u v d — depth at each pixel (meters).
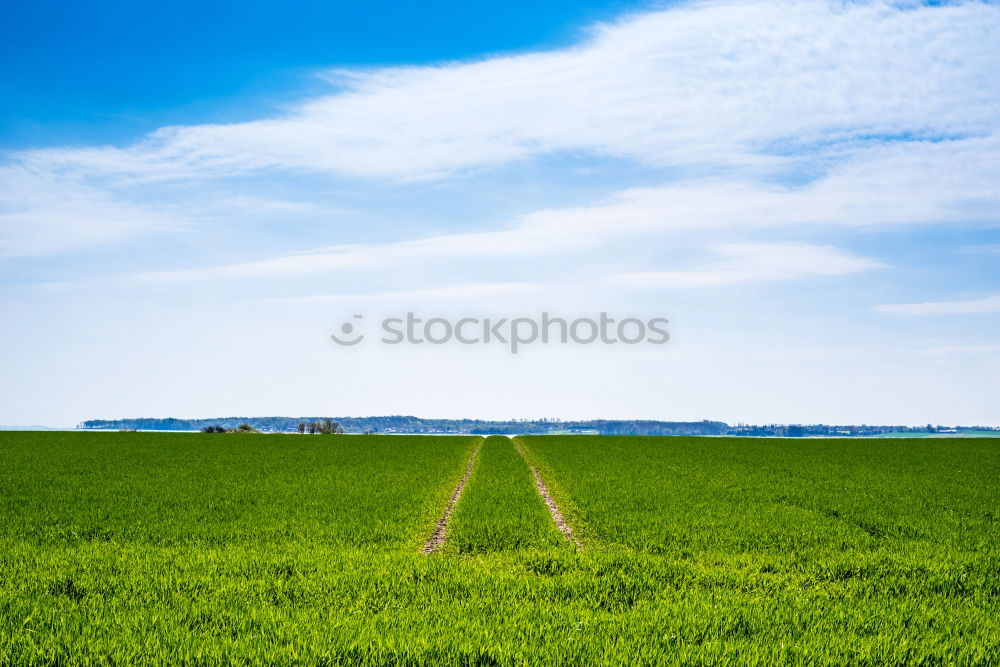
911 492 25.19
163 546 14.81
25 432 62.94
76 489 24.77
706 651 7.59
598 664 7.20
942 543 15.56
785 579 11.59
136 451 43.47
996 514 20.08
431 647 7.50
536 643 7.89
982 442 57.91
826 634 8.33
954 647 7.88
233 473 30.98
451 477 29.95
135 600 9.40
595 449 51.28
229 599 9.58
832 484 27.73
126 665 6.91
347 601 9.69
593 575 11.44
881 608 9.59
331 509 20.11
